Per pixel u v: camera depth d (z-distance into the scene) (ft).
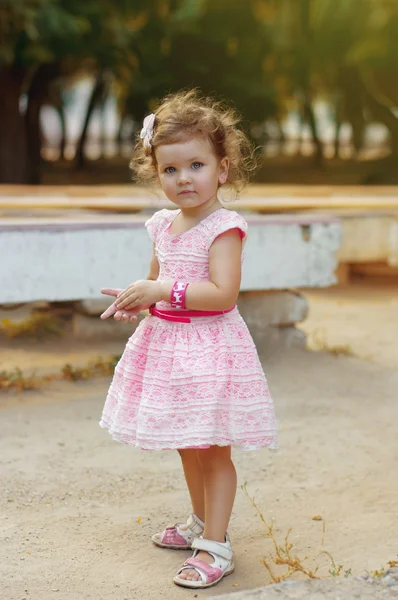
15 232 15.61
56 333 19.84
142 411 8.18
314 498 10.61
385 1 67.36
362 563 8.74
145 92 65.98
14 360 17.58
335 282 17.75
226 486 8.50
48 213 22.03
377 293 26.03
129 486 11.03
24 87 68.54
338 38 69.00
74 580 8.42
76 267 16.12
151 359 8.36
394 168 79.56
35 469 11.62
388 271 29.09
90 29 57.62
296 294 18.66
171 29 64.85
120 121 96.12
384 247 23.98
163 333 8.38
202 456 8.55
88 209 22.66
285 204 23.57
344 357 18.07
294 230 17.21
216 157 8.44
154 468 11.71
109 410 8.79
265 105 68.13
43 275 15.92
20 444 12.66
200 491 9.11
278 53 70.18
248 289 17.11
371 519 9.95
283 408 14.43
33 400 14.90
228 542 8.61
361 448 12.50
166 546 9.21
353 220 23.63
